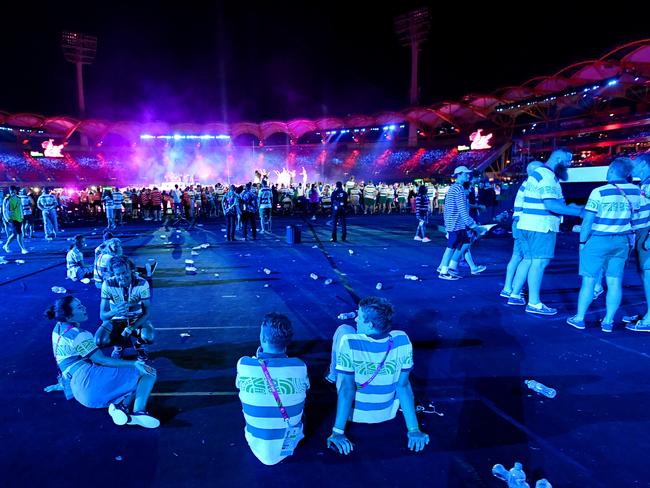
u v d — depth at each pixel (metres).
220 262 10.38
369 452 3.00
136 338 4.65
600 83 33.53
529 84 43.28
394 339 3.03
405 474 2.77
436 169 52.31
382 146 61.72
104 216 24.41
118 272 4.42
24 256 11.78
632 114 38.88
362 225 19.97
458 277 8.24
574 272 8.70
